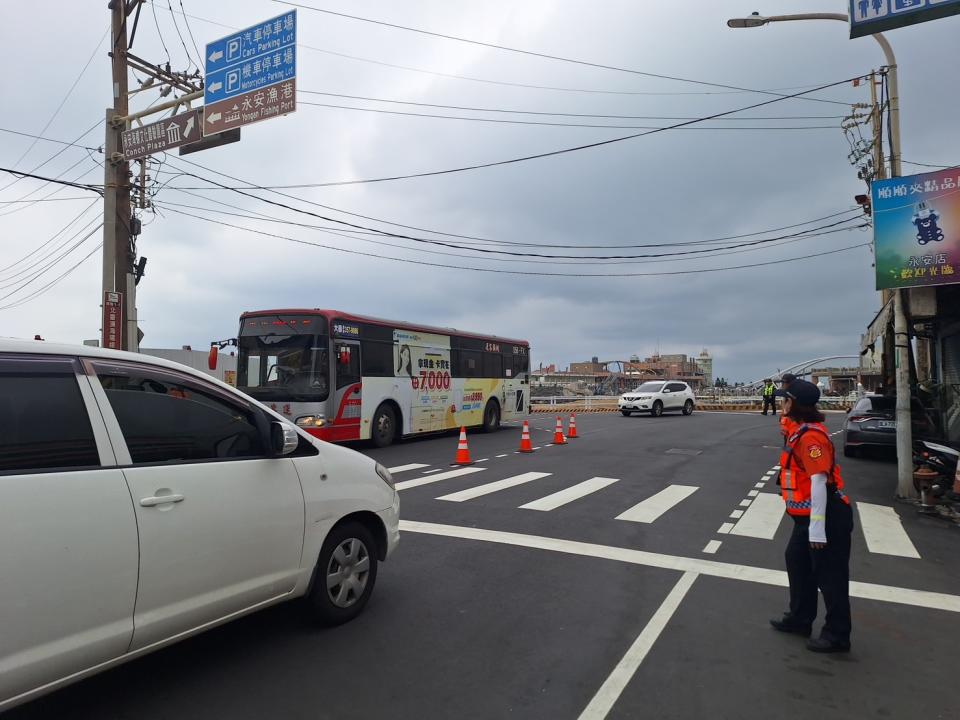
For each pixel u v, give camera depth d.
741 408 39.47
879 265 9.68
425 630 4.45
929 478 8.99
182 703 3.43
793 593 4.44
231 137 12.62
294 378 13.69
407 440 17.83
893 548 6.89
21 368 3.00
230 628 4.47
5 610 2.69
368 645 4.20
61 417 3.08
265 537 3.90
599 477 11.31
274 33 11.52
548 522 7.78
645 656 4.08
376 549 4.89
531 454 14.74
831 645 4.14
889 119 10.09
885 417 13.87
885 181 9.66
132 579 3.17
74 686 3.61
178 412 3.62
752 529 7.48
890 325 12.69
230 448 3.85
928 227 9.35
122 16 14.34
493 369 21.00
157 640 3.31
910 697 3.59
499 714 3.36
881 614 4.90
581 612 4.82
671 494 9.69
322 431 13.54
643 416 30.38
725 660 4.04
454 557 6.25
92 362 3.30
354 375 14.56
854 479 11.64
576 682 3.73
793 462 4.41
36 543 2.79
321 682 3.68
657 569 5.91
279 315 14.15
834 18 11.05
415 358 16.97
